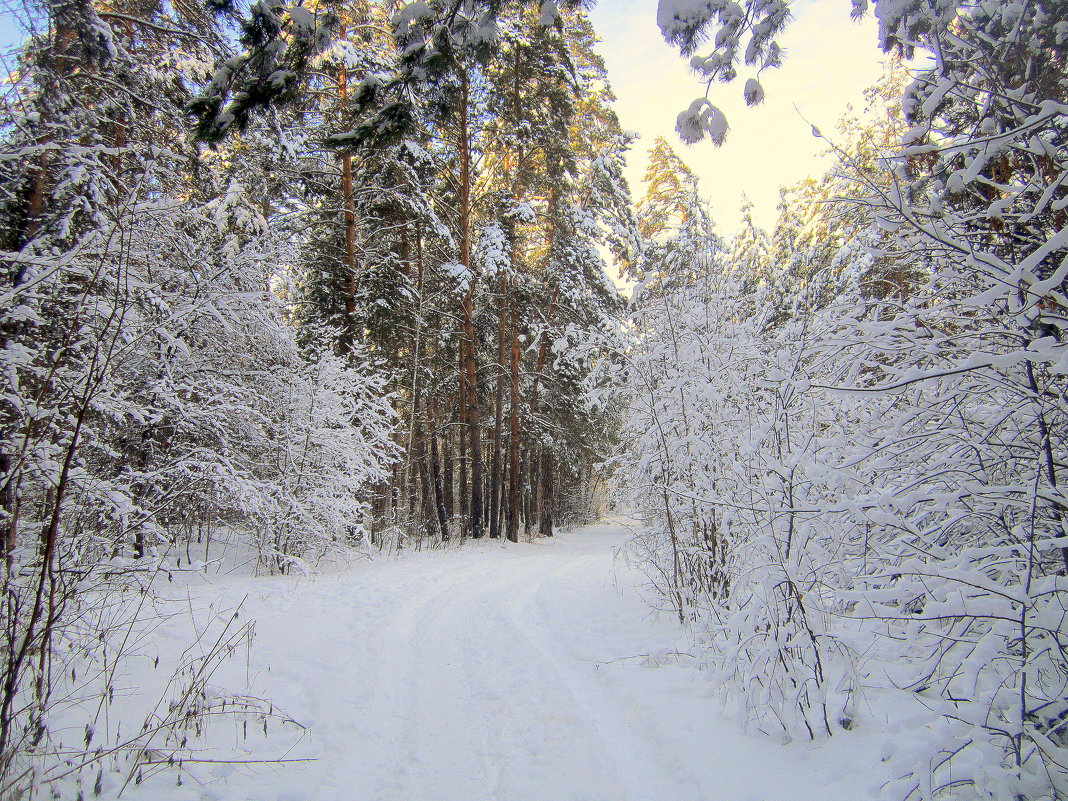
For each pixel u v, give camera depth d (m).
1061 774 2.27
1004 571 3.21
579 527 30.78
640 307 7.29
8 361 3.74
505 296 17.98
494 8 3.48
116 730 3.46
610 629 6.28
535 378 20.88
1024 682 2.43
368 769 3.55
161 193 6.99
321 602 7.50
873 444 3.70
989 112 3.04
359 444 11.33
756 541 3.70
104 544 4.33
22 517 3.97
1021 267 2.54
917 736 2.80
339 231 15.02
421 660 5.59
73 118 5.54
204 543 10.41
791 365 4.38
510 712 4.28
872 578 3.10
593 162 18.83
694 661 4.73
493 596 8.71
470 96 15.95
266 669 4.88
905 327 3.31
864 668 3.74
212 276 7.93
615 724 3.97
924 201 3.55
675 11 2.75
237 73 3.44
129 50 7.15
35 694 3.21
